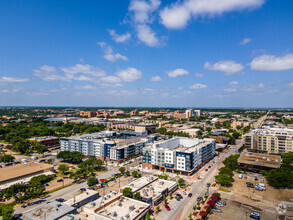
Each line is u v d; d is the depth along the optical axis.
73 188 148.12
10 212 99.81
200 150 196.12
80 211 107.88
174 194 137.38
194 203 124.56
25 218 93.69
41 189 131.62
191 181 161.62
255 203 124.62
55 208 100.38
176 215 110.44
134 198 117.69
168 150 183.88
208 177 170.75
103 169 193.12
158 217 108.38
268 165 176.88
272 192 140.50
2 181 149.38
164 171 185.25
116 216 96.50
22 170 175.12
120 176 173.25
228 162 187.75
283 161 194.75
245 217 108.56
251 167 189.12
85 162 182.75
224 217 108.56
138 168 197.00
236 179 166.25
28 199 130.62
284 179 145.50
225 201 127.38
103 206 104.06
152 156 191.75
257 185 147.75
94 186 149.12
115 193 120.94
